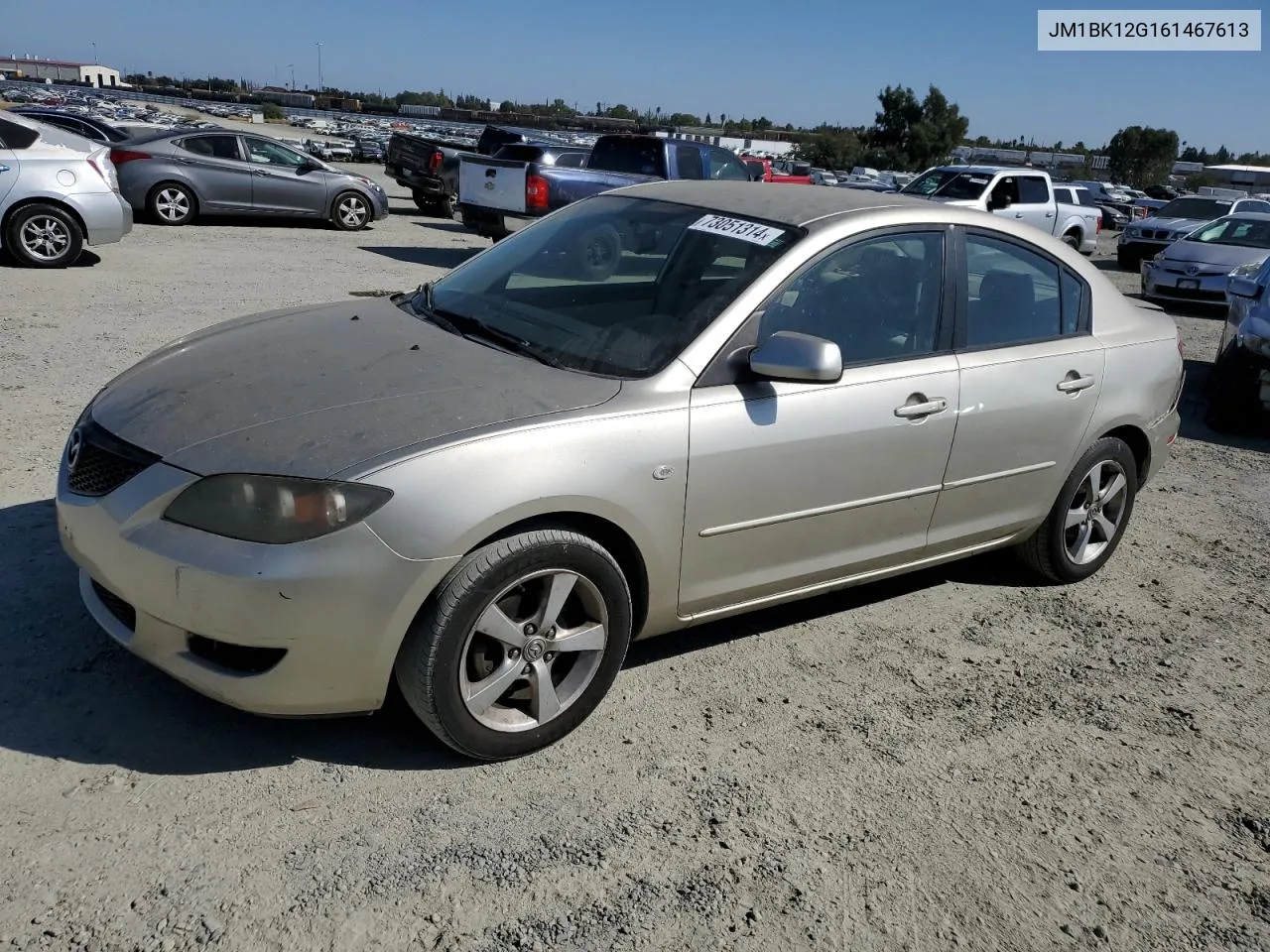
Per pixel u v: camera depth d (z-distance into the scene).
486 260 4.32
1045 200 20.38
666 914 2.61
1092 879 2.91
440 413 2.99
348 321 3.83
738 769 3.24
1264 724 3.83
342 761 3.08
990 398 4.09
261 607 2.69
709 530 3.40
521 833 2.85
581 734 3.34
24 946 2.31
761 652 4.00
